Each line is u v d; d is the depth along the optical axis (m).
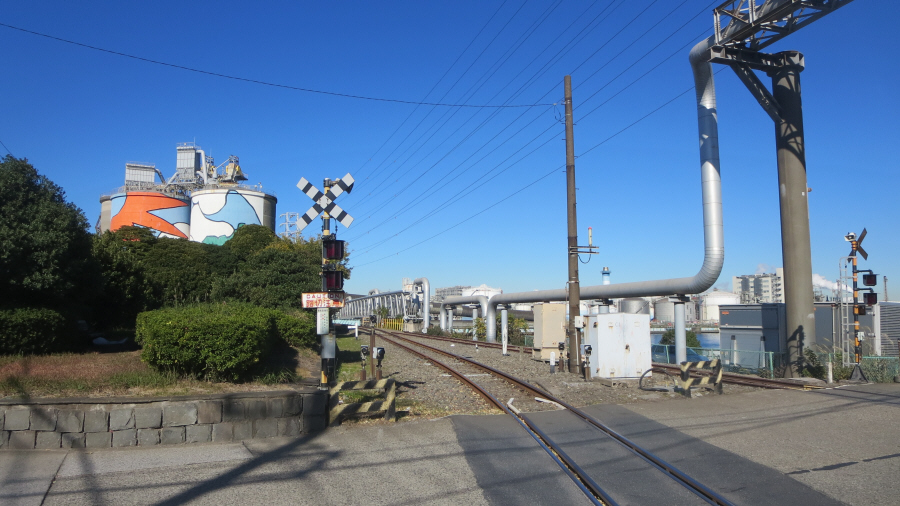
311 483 6.55
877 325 20.36
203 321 9.96
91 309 18.89
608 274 35.75
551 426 9.73
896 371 16.48
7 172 13.19
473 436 8.87
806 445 8.33
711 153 18.86
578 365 18.02
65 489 6.21
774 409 11.31
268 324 12.31
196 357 9.88
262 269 26.70
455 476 6.84
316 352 20.42
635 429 9.46
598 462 7.44
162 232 62.53
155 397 8.12
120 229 38.88
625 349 15.95
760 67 18.05
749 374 18.94
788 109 18.03
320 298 10.32
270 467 7.14
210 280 32.41
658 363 21.45
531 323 55.44
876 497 6.10
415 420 10.09
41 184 14.34
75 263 14.17
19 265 12.73
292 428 8.84
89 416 7.83
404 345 30.27
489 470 7.08
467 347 31.22
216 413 8.35
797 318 17.66
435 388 14.30
